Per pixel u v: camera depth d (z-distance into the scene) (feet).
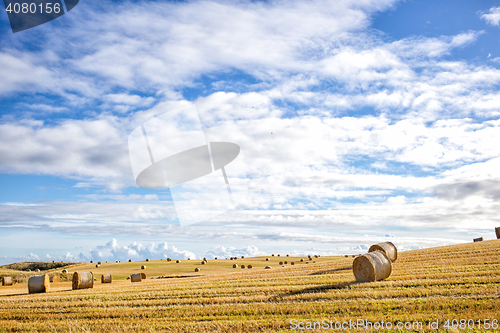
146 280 114.11
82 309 46.19
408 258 85.25
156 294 55.93
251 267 163.22
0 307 52.37
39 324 38.63
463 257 76.54
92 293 64.49
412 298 38.73
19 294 74.38
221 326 32.76
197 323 34.99
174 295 53.62
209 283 69.00
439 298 37.63
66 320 40.24
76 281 80.53
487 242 107.76
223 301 45.24
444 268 60.54
